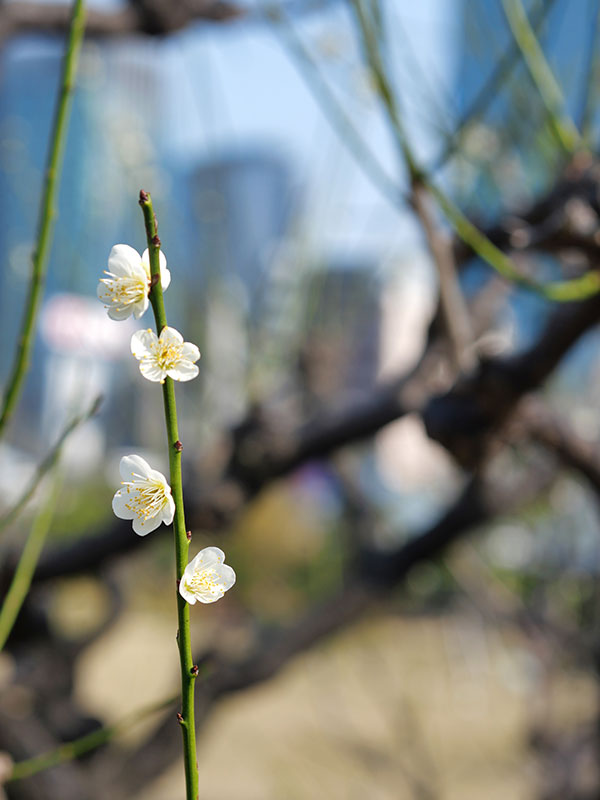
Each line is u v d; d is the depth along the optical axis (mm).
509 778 2219
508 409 917
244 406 1187
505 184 1142
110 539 1082
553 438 994
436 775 1905
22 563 721
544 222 846
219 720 2764
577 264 985
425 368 1055
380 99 753
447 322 888
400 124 755
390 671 2291
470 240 747
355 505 1520
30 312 629
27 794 994
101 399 701
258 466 1076
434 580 1930
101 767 1132
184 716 464
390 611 2080
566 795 1440
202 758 2537
